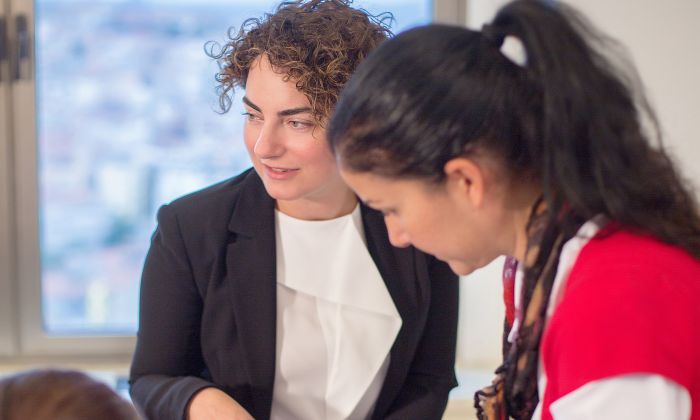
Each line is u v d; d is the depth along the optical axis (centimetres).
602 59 75
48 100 233
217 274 120
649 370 70
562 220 79
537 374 84
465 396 216
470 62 77
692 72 213
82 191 239
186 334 123
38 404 63
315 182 112
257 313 120
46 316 243
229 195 123
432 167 77
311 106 107
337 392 123
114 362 244
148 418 118
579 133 74
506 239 83
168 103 236
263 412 121
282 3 115
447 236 81
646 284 72
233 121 237
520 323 86
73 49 232
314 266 123
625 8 211
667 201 77
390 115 76
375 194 81
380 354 123
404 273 124
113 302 245
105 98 235
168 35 233
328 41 108
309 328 123
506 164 78
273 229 122
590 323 72
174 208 123
